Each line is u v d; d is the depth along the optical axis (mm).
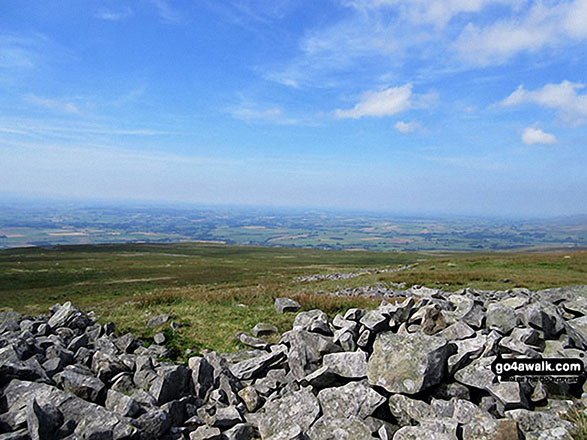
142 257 104750
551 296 16047
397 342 9453
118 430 6977
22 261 85062
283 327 15133
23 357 10117
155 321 16031
